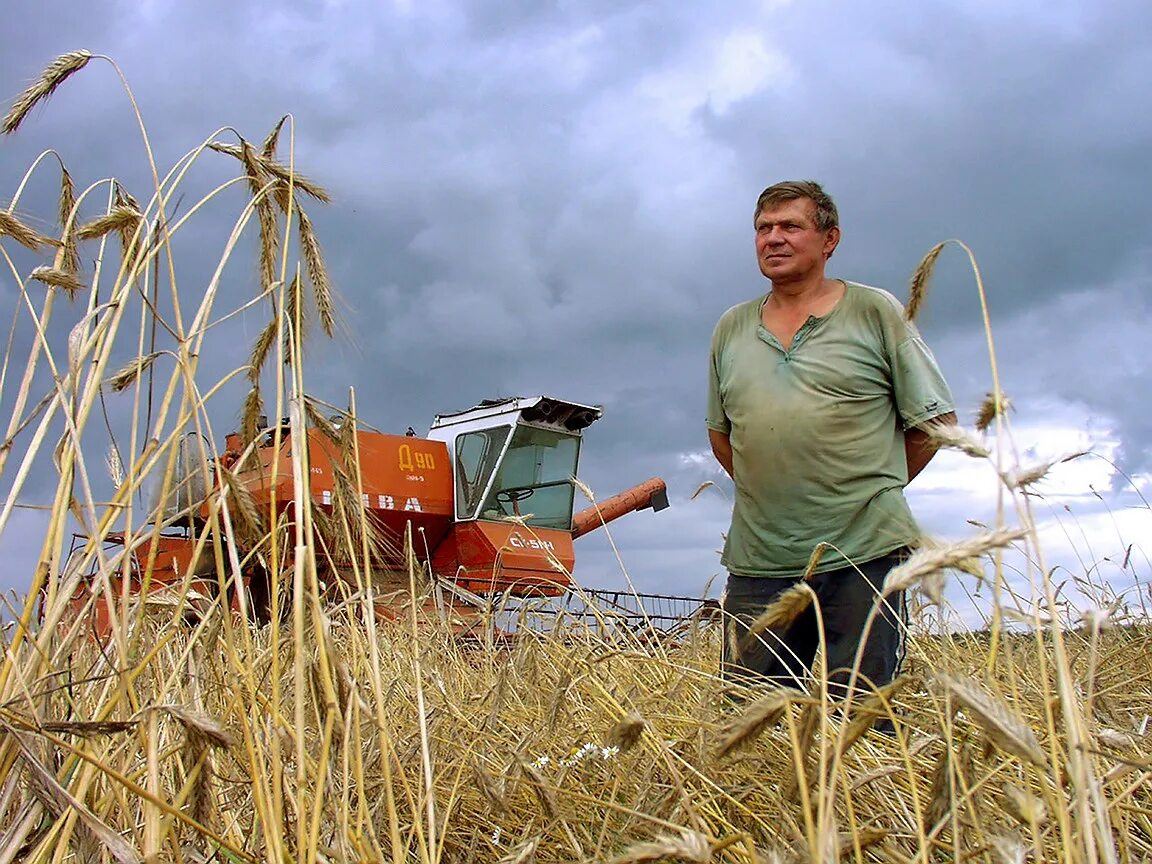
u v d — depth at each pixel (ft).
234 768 10.06
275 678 7.38
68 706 8.66
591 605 14.57
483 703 13.03
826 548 14.88
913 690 11.16
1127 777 8.63
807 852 5.91
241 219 9.37
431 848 7.44
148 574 8.39
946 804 6.41
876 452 15.11
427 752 7.84
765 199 15.92
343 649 9.59
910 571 5.37
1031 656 12.68
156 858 6.72
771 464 15.33
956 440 6.33
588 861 8.28
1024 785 6.87
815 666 8.46
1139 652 12.38
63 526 8.29
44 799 7.19
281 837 6.90
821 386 15.15
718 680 10.46
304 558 7.37
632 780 10.48
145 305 9.61
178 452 8.98
